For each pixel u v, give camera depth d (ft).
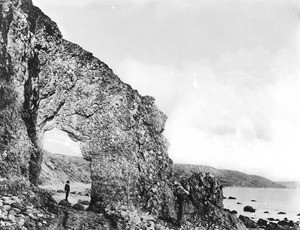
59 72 55.42
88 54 59.21
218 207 63.57
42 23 53.98
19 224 35.55
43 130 55.31
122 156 58.23
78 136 58.95
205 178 65.31
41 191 46.03
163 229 54.49
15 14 47.78
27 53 49.19
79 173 225.76
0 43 45.42
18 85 47.32
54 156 225.15
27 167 47.19
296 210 142.10
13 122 46.11
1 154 43.62
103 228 45.70
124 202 56.34
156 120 63.10
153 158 61.31
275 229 80.59
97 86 58.95
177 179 67.10
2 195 39.81
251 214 117.80
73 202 74.54
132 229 50.90
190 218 60.49
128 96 61.00
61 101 56.70
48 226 38.52
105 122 58.75
